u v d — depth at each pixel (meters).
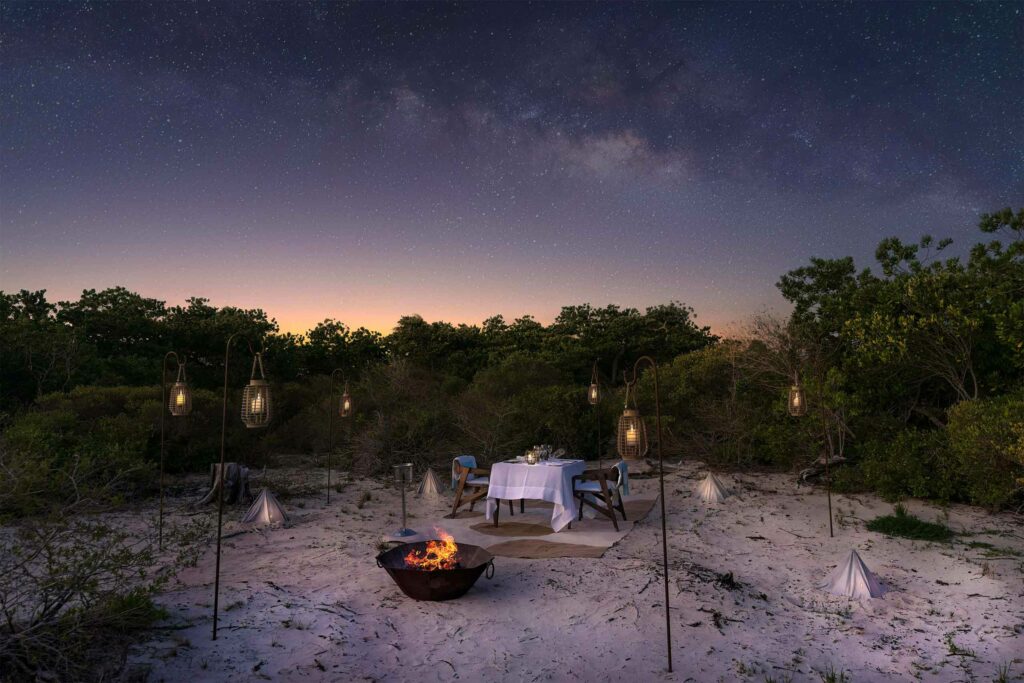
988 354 12.01
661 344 35.94
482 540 8.11
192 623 5.16
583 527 8.83
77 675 4.07
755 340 13.99
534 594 6.09
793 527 8.82
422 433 14.44
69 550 4.55
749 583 6.49
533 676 4.49
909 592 6.25
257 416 5.98
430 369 31.20
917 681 4.44
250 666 4.46
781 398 13.31
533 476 8.74
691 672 4.55
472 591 6.19
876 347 12.11
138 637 4.76
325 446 16.53
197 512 9.59
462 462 9.84
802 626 5.44
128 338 25.34
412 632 5.23
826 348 13.72
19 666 3.98
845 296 14.60
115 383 20.69
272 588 6.14
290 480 12.82
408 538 8.08
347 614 5.54
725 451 14.06
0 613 4.68
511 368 23.77
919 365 12.47
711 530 8.68
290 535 8.36
